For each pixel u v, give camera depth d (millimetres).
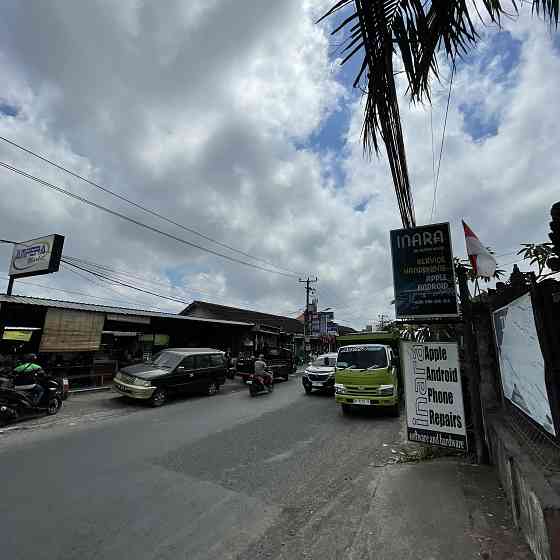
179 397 12867
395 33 1558
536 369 3262
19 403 8516
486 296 5688
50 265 12797
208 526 3686
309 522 3750
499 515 3488
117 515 3902
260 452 6273
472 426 5809
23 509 4008
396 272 5973
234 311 36125
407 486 4391
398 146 1739
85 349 13102
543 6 1518
